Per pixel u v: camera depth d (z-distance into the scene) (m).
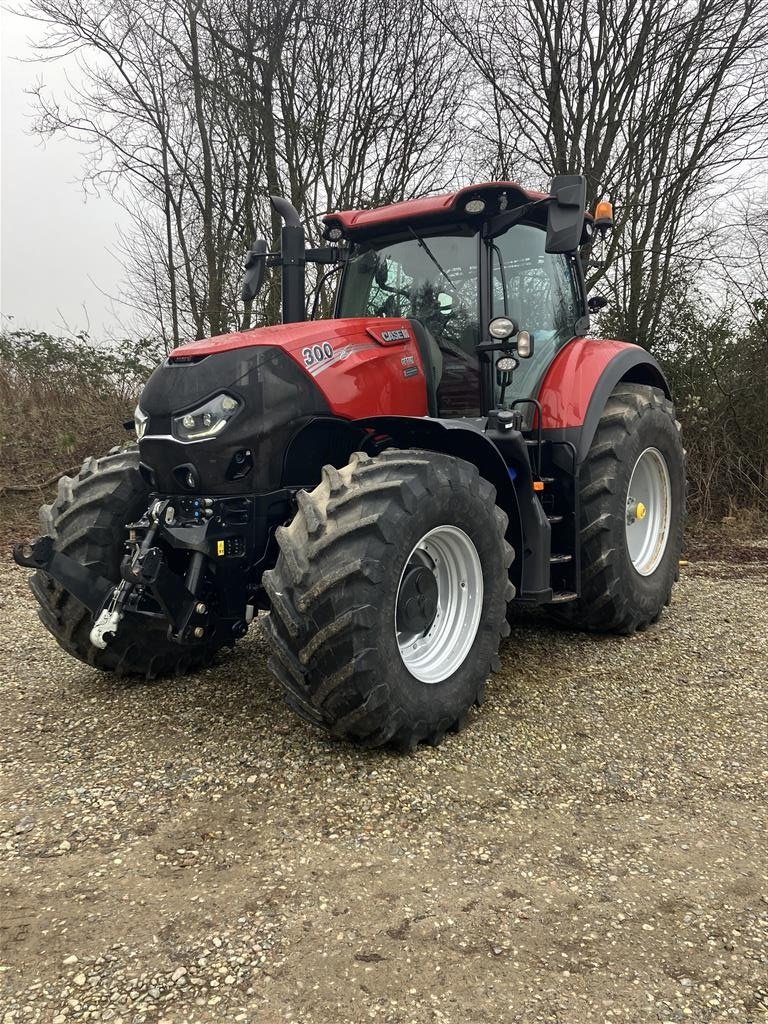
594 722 3.13
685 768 2.75
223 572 2.89
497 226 3.55
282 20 9.43
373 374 3.26
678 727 3.09
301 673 2.59
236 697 3.36
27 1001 1.63
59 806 2.44
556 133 9.78
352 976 1.71
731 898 2.02
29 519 7.66
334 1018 1.60
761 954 1.80
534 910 1.95
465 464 2.99
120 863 2.13
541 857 2.20
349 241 4.06
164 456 2.93
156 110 10.11
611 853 2.22
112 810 2.41
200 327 10.54
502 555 3.12
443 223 3.72
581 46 9.59
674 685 3.55
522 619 4.66
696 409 8.44
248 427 2.87
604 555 3.95
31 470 8.70
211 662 3.81
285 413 2.95
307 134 9.90
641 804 2.50
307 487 3.14
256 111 9.73
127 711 3.20
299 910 1.94
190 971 1.72
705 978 1.72
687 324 8.95
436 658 2.96
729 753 2.88
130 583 2.90
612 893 2.03
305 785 2.57
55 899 1.97
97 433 9.59
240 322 10.30
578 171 9.77
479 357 3.57
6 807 2.43
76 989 1.67
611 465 4.00
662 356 9.01
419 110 10.11
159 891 2.01
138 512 3.33
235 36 9.65
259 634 4.32
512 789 2.58
